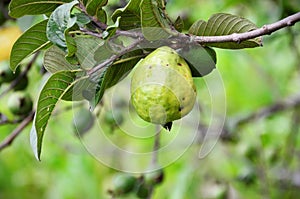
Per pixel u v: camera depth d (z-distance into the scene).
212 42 1.09
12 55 1.13
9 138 1.49
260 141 2.18
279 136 2.47
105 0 1.08
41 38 1.12
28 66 1.49
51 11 1.13
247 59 2.48
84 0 1.09
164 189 2.38
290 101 2.26
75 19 1.05
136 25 1.08
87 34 1.08
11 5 1.11
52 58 1.10
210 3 2.15
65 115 1.97
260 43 1.12
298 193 2.40
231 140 2.22
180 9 2.08
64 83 1.07
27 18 1.43
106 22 1.10
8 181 3.13
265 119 2.30
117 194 1.65
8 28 1.52
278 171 2.27
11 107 1.49
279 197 2.38
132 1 1.06
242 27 1.11
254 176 2.16
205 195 2.15
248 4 2.05
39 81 1.52
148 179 1.63
